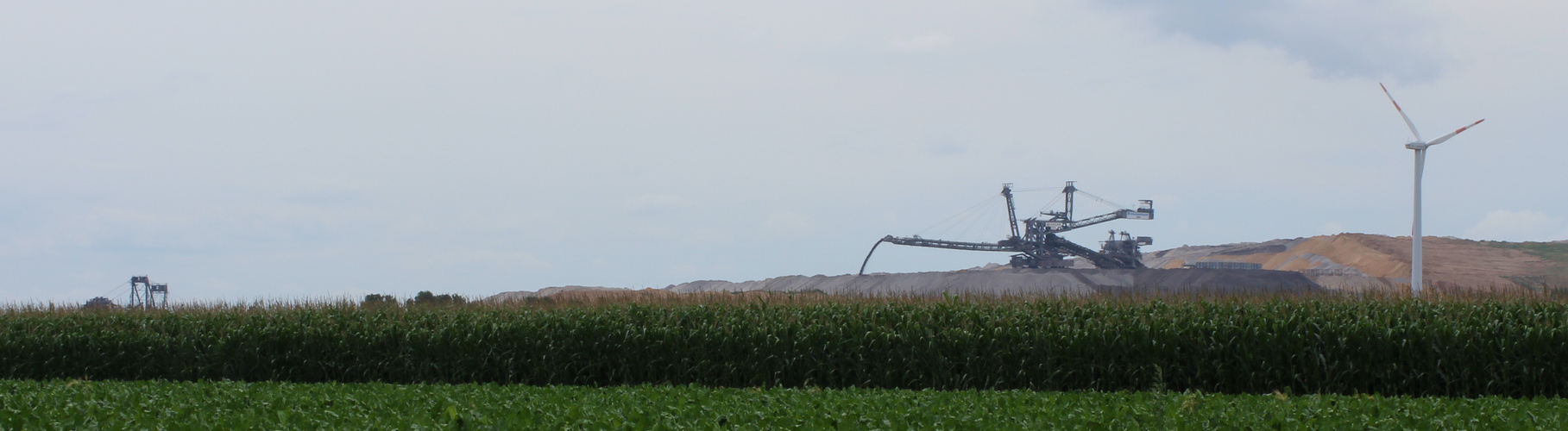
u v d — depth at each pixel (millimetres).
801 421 14094
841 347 25953
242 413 15586
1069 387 24578
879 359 25594
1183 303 25828
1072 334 24672
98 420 14773
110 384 23062
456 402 17219
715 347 26641
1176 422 13531
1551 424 14258
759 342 26328
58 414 15117
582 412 15094
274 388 21016
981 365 25000
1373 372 23031
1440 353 22531
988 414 14922
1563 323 22141
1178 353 23828
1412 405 16094
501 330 27672
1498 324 22641
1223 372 23750
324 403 16781
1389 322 23328
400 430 13578
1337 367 23266
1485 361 22344
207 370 29125
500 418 14406
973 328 25438
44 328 30266
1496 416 14516
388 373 28438
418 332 28266
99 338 29578
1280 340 23469
